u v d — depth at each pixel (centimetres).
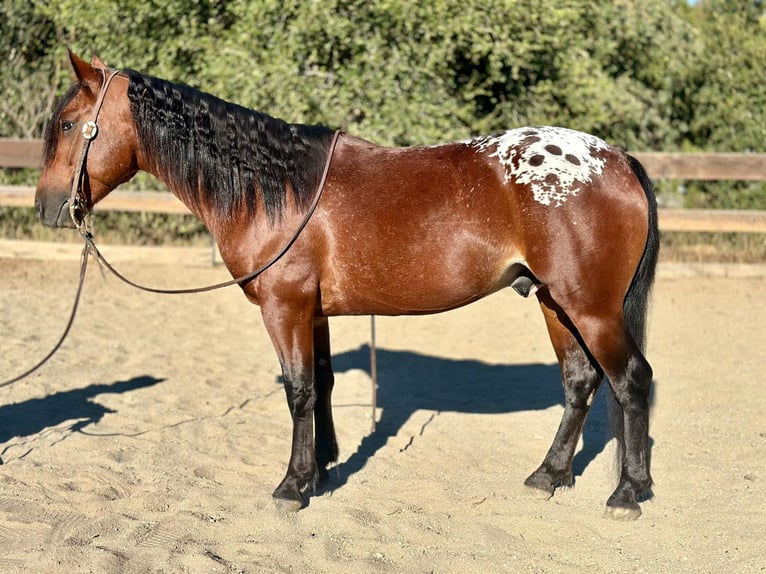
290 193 388
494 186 373
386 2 956
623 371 374
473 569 338
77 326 742
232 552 350
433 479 438
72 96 397
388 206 380
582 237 364
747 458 463
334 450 436
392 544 359
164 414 538
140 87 396
